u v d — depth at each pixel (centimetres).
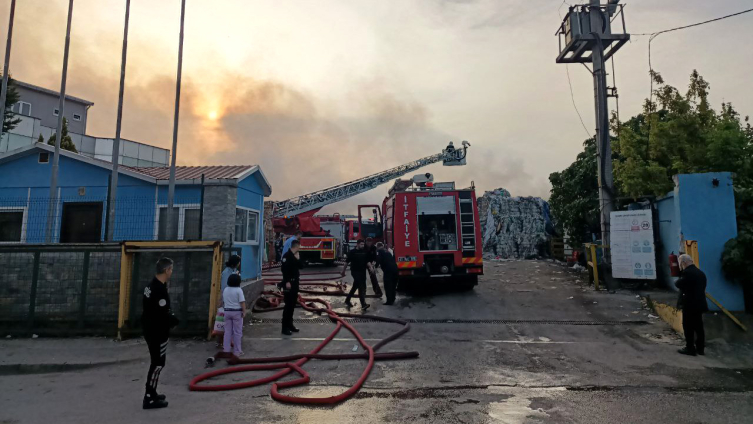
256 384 566
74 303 832
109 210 1048
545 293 1252
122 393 539
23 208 1128
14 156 1151
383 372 623
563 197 2228
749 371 626
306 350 736
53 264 841
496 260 2356
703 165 1197
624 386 564
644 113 1365
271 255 2708
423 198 1285
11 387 562
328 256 2298
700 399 516
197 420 453
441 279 1323
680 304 735
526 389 554
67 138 2372
